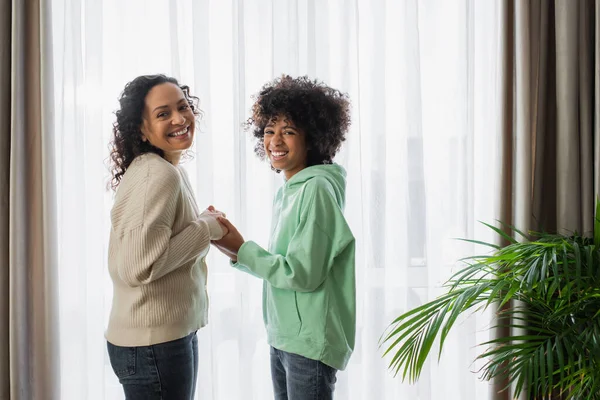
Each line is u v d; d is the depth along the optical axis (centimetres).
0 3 202
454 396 219
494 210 210
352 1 208
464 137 210
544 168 212
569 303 156
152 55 213
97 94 210
